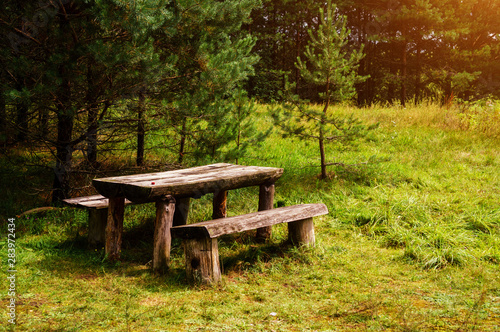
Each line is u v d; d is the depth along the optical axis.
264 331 2.89
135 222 5.54
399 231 5.25
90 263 4.23
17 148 6.48
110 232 4.30
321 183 7.29
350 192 6.91
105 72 5.04
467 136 9.86
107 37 5.21
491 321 2.93
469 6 21.00
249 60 6.50
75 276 3.88
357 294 3.61
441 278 4.03
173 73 5.98
